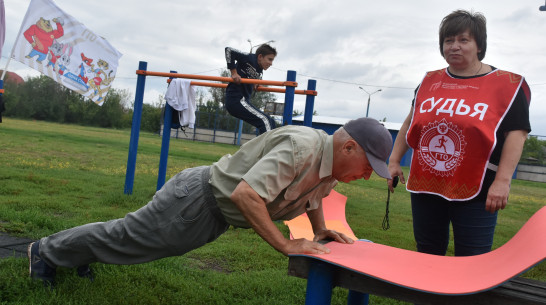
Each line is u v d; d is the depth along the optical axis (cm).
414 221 246
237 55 504
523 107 213
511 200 1190
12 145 1204
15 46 527
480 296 141
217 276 299
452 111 222
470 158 216
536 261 124
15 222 364
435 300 147
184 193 202
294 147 174
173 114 589
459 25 225
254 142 198
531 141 2872
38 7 542
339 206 268
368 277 158
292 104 491
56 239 228
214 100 4356
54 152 1148
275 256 371
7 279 232
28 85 4644
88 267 260
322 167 183
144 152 1478
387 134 180
